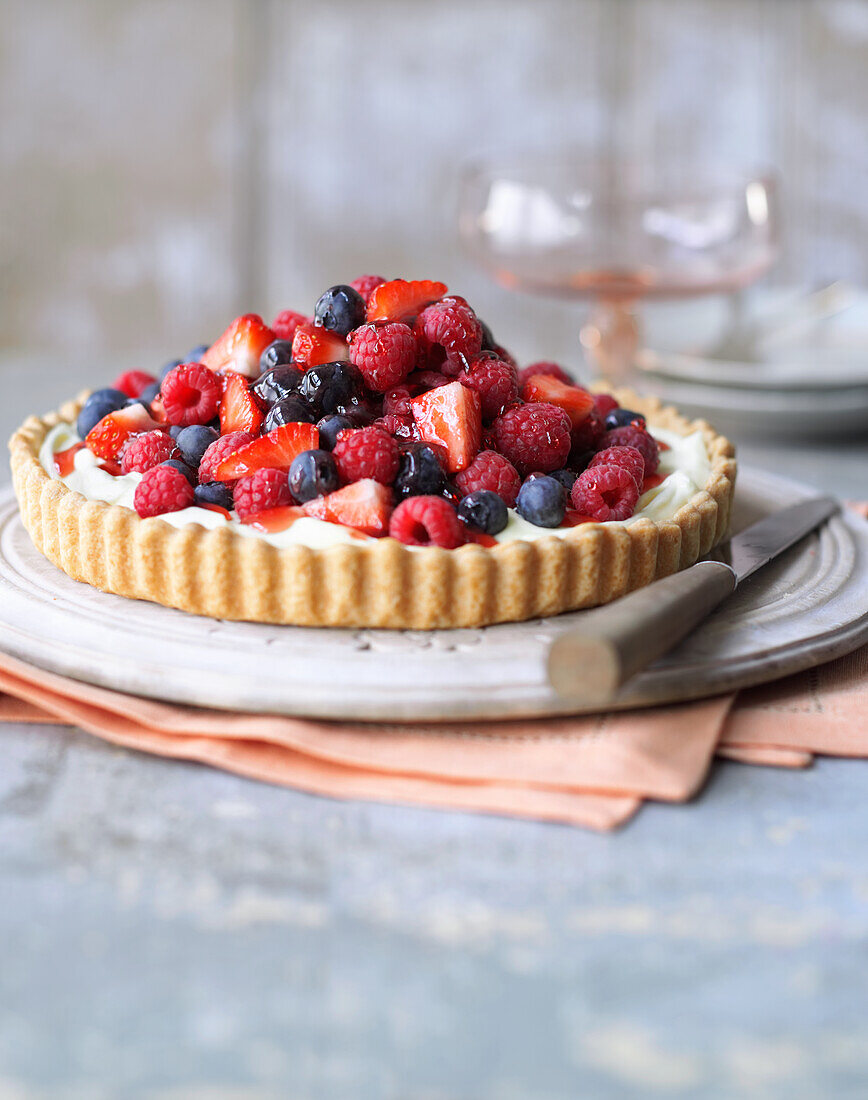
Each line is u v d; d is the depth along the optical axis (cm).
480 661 76
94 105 205
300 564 78
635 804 73
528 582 79
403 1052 66
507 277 124
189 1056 65
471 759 74
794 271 203
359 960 68
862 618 81
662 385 113
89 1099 64
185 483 82
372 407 85
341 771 74
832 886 70
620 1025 66
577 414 87
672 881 70
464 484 82
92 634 78
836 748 76
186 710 76
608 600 81
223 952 68
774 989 67
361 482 80
